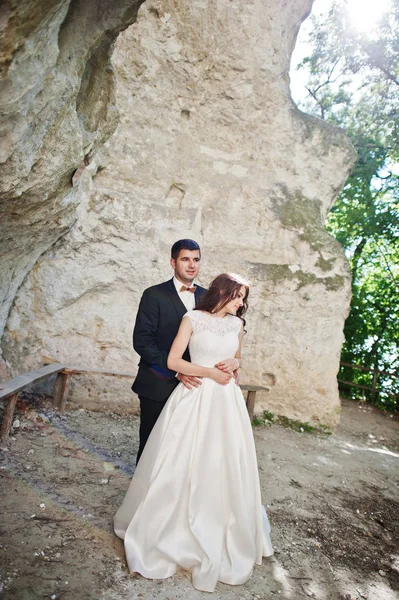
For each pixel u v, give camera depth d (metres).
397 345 9.42
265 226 5.85
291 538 3.00
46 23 1.92
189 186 5.55
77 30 2.33
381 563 2.95
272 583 2.44
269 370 5.77
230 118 5.72
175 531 2.32
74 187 3.58
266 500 3.54
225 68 5.50
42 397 4.77
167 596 2.17
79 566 2.28
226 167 5.77
